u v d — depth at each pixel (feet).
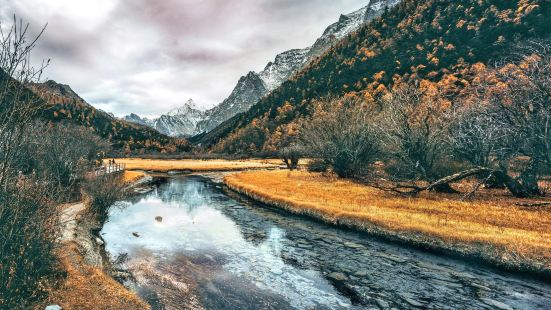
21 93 19.35
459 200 83.71
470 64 410.72
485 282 40.83
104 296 29.30
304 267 45.78
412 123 106.73
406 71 517.55
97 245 51.39
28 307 22.84
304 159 359.05
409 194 94.32
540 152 83.56
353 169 146.10
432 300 35.94
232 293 36.94
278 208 91.86
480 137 91.81
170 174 220.23
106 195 72.33
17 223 23.36
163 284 38.65
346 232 65.41
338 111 156.25
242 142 594.65
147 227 67.87
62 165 48.06
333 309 33.58
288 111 645.10
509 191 95.50
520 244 46.88
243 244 56.75
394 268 45.55
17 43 17.70
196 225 70.95
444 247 51.67
